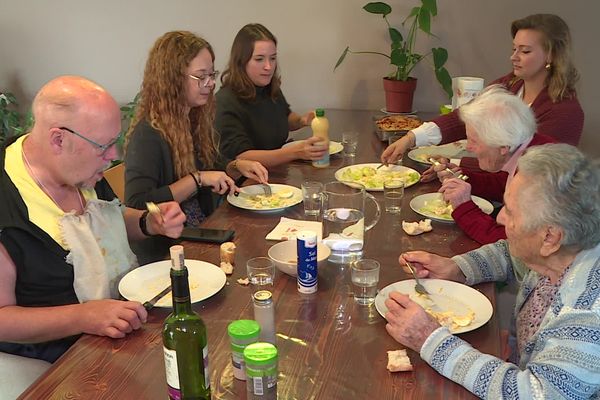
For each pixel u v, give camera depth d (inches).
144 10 157.8
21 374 63.3
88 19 160.6
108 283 66.3
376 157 113.0
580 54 142.9
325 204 77.4
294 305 60.9
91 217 66.8
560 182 48.7
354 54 154.0
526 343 56.3
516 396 45.5
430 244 75.1
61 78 62.1
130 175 88.6
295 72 157.8
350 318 58.5
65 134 60.2
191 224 95.6
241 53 114.3
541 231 50.4
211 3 154.9
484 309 59.0
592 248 50.2
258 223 81.8
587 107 145.9
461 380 48.1
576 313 47.8
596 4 138.7
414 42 150.6
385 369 50.7
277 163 108.0
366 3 149.7
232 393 48.1
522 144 79.8
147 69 90.4
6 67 167.3
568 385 45.1
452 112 111.9
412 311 52.5
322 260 66.1
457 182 79.6
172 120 90.0
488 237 74.5
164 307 59.8
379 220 82.6
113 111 62.3
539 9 142.3
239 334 48.3
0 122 156.9
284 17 153.6
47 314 57.2
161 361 52.0
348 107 158.9
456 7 145.9
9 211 60.8
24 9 161.6
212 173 90.6
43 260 62.4
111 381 49.4
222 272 66.1
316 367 50.9
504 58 147.6
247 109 117.3
